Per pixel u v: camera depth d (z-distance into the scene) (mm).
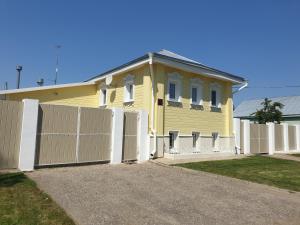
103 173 10320
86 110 11867
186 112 16062
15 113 10062
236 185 9609
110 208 6609
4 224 5297
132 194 7840
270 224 6191
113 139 12539
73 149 11445
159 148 14430
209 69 16828
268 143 21234
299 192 8938
